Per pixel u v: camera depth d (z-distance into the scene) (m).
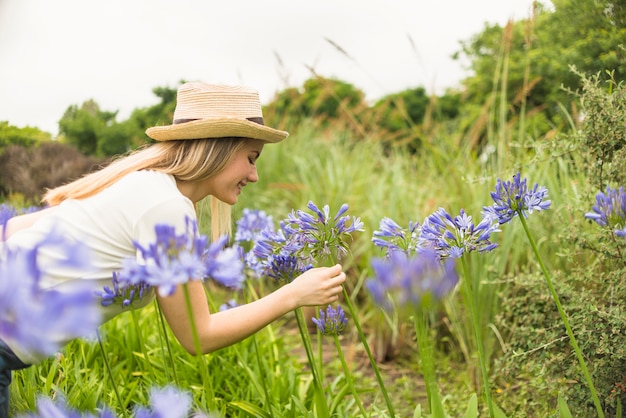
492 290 3.86
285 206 6.68
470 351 4.07
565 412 2.31
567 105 4.79
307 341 2.50
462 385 4.03
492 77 8.41
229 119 2.28
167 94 8.56
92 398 2.71
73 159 6.88
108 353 3.62
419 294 1.50
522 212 2.14
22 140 6.76
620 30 3.58
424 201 5.32
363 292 5.52
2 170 6.35
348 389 3.16
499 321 3.44
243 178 2.49
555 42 4.58
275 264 2.38
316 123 8.36
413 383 4.26
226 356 3.73
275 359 3.81
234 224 3.78
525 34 4.44
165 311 2.13
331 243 2.26
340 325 2.36
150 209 2.09
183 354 3.67
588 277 2.90
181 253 1.49
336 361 4.53
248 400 3.33
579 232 2.98
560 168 3.89
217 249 1.55
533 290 3.11
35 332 1.21
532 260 3.81
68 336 1.81
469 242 2.10
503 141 4.47
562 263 3.51
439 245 2.10
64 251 1.38
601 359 2.63
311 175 6.50
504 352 3.63
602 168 2.91
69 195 2.25
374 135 7.35
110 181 2.24
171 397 1.43
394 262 1.52
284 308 2.20
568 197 3.44
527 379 3.56
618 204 2.01
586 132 2.91
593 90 2.85
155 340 3.88
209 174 2.37
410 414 3.73
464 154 5.25
